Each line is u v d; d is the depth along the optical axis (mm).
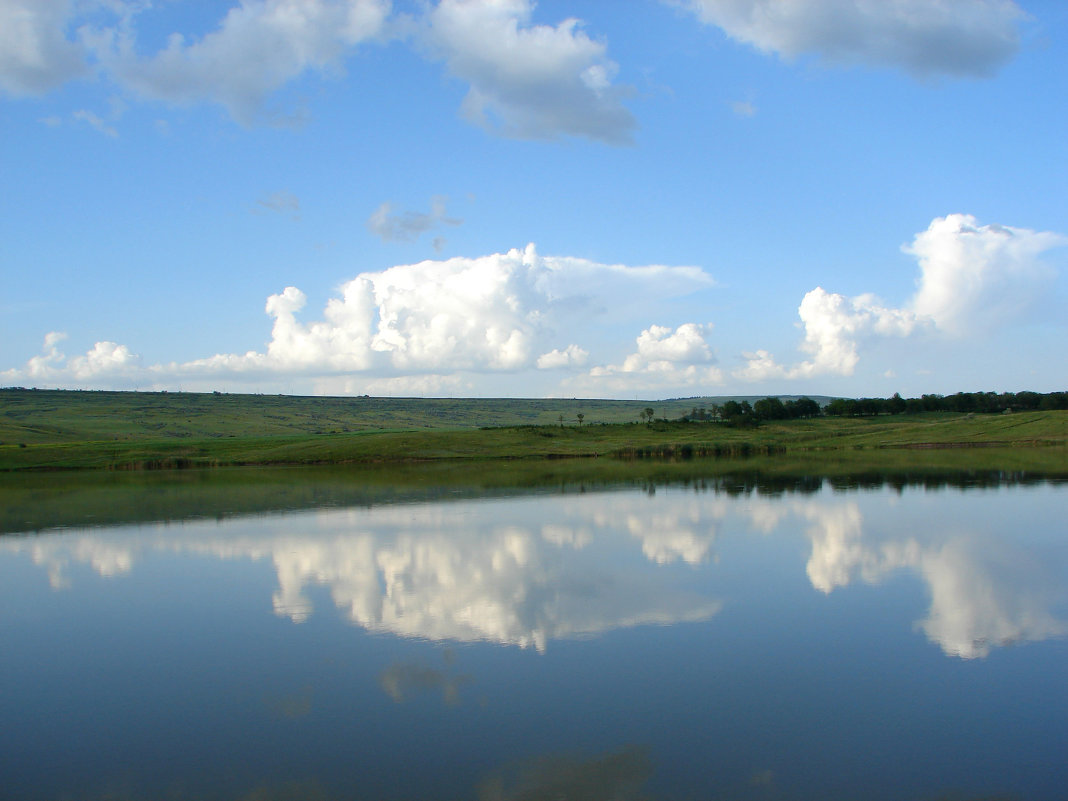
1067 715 16125
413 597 26141
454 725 16031
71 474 87500
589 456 105875
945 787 13367
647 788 13430
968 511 44156
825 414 167500
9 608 26344
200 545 37125
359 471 84438
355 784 13781
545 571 29828
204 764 14703
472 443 116562
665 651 20250
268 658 20469
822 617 23109
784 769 14023
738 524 40562
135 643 22172
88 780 14234
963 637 21094
